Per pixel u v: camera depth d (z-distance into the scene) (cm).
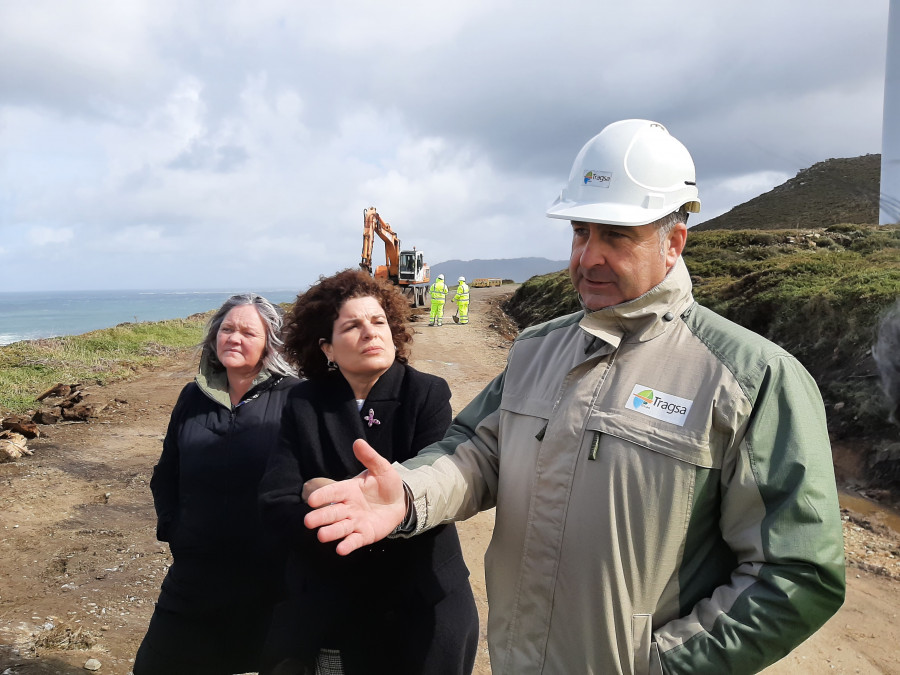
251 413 235
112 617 357
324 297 195
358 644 180
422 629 182
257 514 226
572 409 143
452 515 159
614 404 139
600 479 135
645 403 136
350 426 191
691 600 130
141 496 570
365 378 200
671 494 128
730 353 133
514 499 150
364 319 191
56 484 595
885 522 466
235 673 234
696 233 1914
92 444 740
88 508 537
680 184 143
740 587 120
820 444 125
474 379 1116
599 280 147
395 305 202
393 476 142
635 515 131
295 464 189
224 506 227
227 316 240
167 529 241
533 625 143
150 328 1866
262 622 230
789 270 970
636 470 131
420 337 1758
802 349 763
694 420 130
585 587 134
